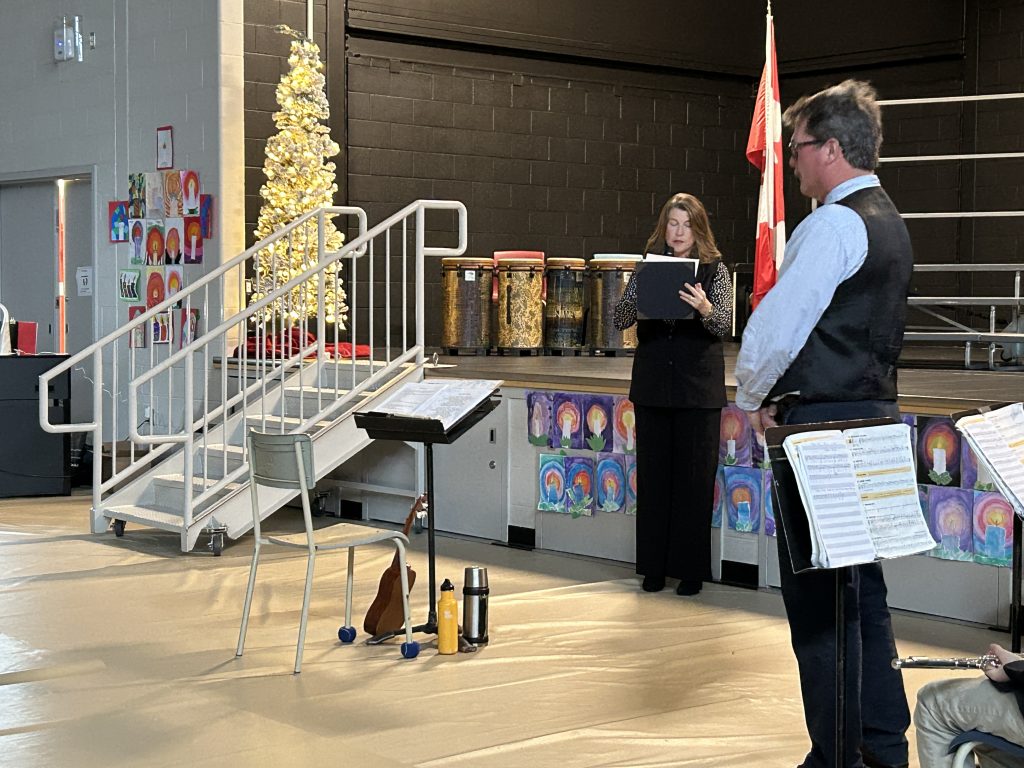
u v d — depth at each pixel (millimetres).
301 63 9180
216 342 9461
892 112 11633
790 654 4930
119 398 10469
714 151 12047
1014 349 8859
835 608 3275
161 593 5953
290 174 9031
